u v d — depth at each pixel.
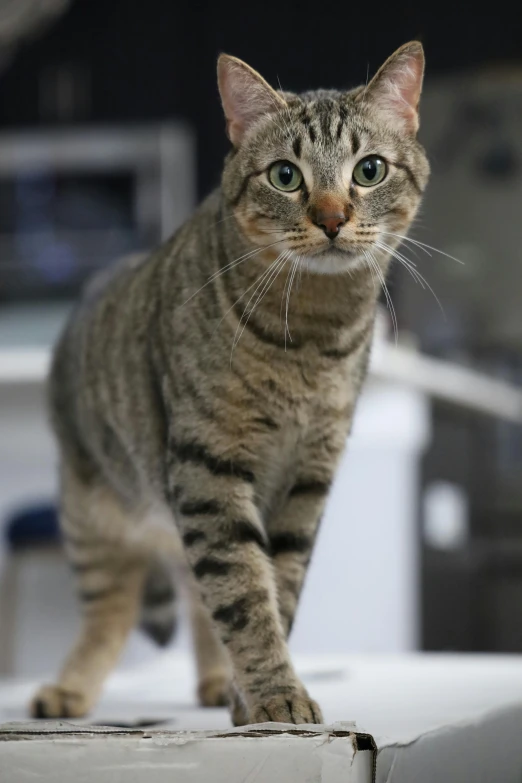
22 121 8.18
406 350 4.16
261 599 1.88
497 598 5.41
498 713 1.93
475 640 5.38
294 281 2.02
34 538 4.05
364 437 4.20
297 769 1.40
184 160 8.02
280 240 2.04
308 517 2.15
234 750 1.42
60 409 2.73
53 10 4.80
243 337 1.98
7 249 8.16
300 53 7.80
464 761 1.74
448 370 4.58
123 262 2.78
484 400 4.95
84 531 2.65
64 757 1.45
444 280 5.66
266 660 1.82
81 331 2.61
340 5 7.74
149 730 1.47
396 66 2.13
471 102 5.66
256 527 1.98
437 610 5.37
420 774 1.55
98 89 8.09
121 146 8.14
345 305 2.06
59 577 4.41
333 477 2.15
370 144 2.10
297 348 2.00
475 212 5.64
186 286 2.09
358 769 1.39
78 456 2.64
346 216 2.00
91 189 8.25
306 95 2.19
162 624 2.87
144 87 8.03
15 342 5.27
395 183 2.12
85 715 2.29
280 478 2.12
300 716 1.70
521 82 5.59
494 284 5.62
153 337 2.17
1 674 4.00
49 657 4.39
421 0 7.56
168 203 8.06
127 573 2.65
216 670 2.43
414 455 4.93
